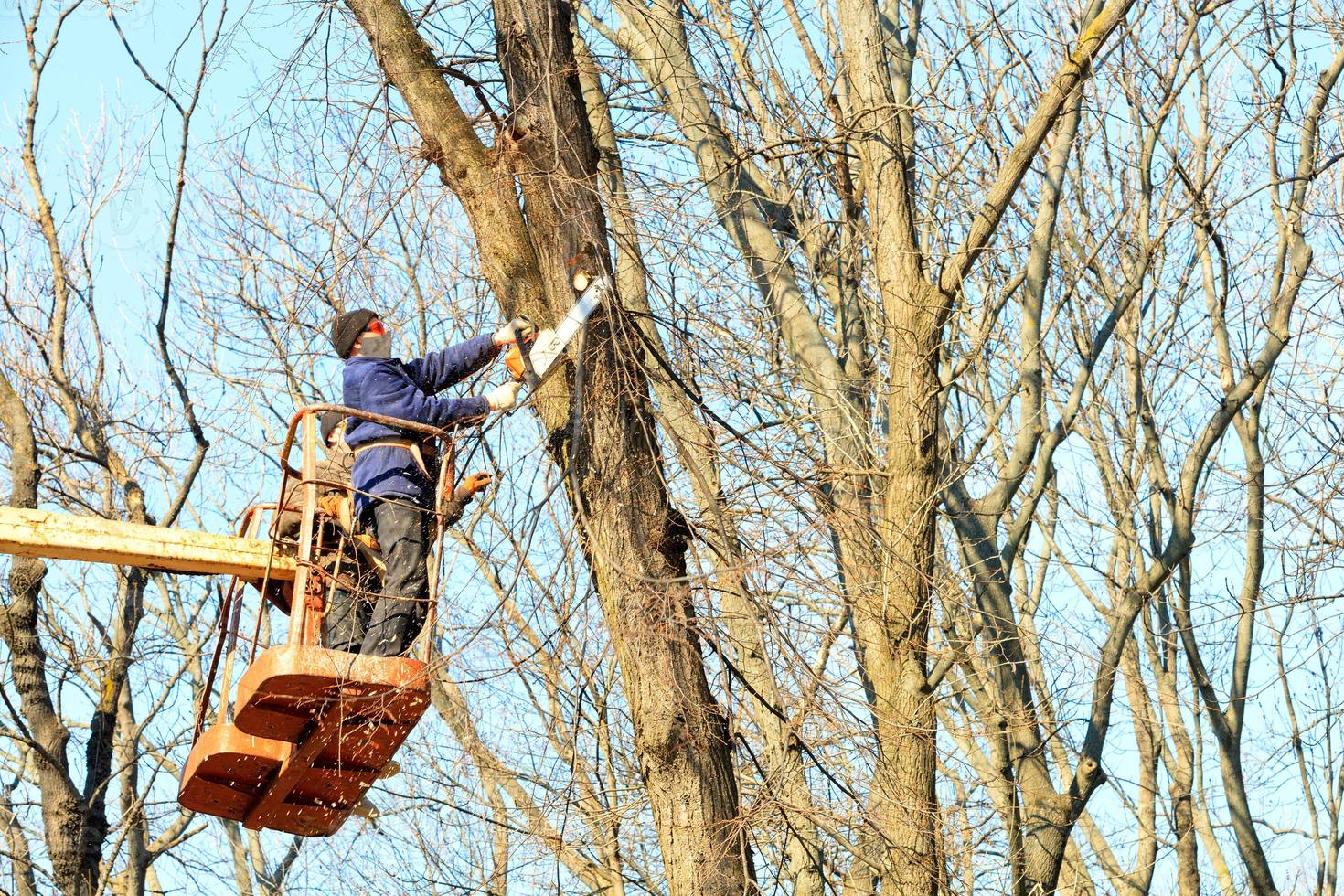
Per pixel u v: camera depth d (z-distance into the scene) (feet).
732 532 77.97
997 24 112.47
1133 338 132.46
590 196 78.64
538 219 78.84
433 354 80.28
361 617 79.61
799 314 100.78
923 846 83.82
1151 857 120.67
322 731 73.82
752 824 77.10
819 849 100.68
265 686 70.13
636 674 75.51
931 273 119.03
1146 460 135.23
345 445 79.97
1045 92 89.20
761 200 114.11
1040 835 99.55
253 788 81.82
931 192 117.60
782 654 74.33
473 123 83.05
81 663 127.44
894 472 89.25
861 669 89.86
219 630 85.05
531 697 89.51
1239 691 129.08
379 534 75.61
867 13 95.20
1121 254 131.95
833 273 120.57
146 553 78.33
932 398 89.92
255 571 80.53
